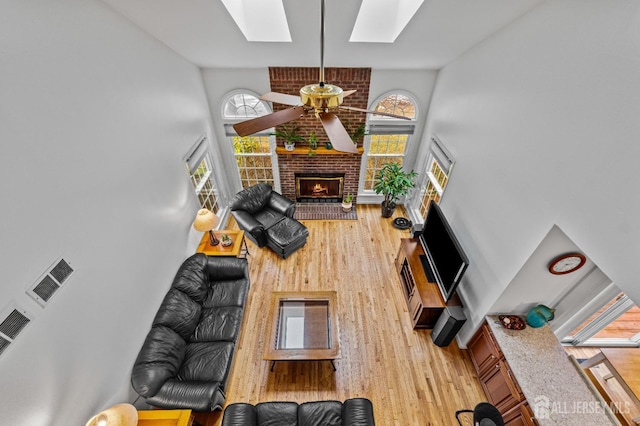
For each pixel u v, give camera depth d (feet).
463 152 11.85
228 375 9.78
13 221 5.26
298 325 11.08
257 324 12.50
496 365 9.55
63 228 6.34
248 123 6.82
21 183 5.45
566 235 6.85
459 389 10.52
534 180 7.67
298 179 18.54
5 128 5.20
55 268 6.07
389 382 10.69
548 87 7.22
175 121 11.85
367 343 11.87
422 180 17.17
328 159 17.54
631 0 5.16
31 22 5.78
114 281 7.97
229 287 12.10
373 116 16.58
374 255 15.81
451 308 10.89
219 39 10.55
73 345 6.50
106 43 7.91
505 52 9.09
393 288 14.08
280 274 14.65
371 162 18.38
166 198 11.04
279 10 9.99
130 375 8.57
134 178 9.05
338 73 14.42
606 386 7.93
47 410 5.83
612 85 5.52
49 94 6.13
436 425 9.62
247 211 15.90
